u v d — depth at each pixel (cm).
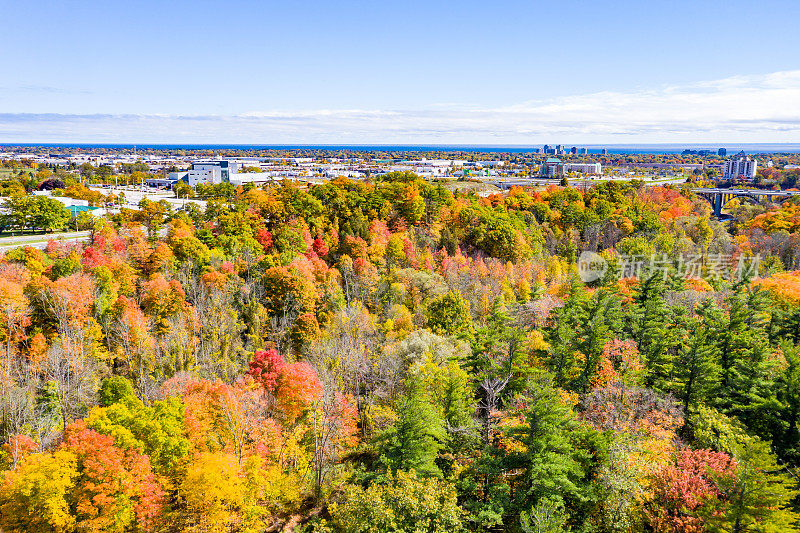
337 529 3575
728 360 5156
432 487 3275
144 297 6444
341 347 5916
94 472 3250
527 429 3441
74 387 4825
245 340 6531
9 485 3228
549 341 5784
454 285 8362
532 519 3112
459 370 4700
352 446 4756
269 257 7775
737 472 2961
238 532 3581
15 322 5478
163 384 4941
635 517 3250
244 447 4128
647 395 4431
